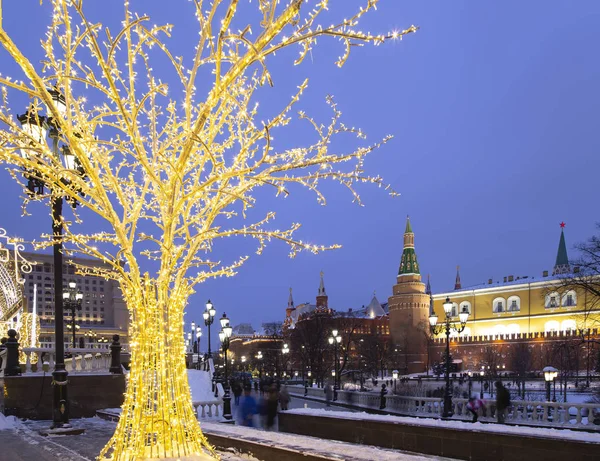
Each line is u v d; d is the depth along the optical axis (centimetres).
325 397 3831
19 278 1902
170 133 453
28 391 1331
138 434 438
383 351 8306
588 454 744
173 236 468
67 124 387
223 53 367
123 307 9950
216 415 1808
